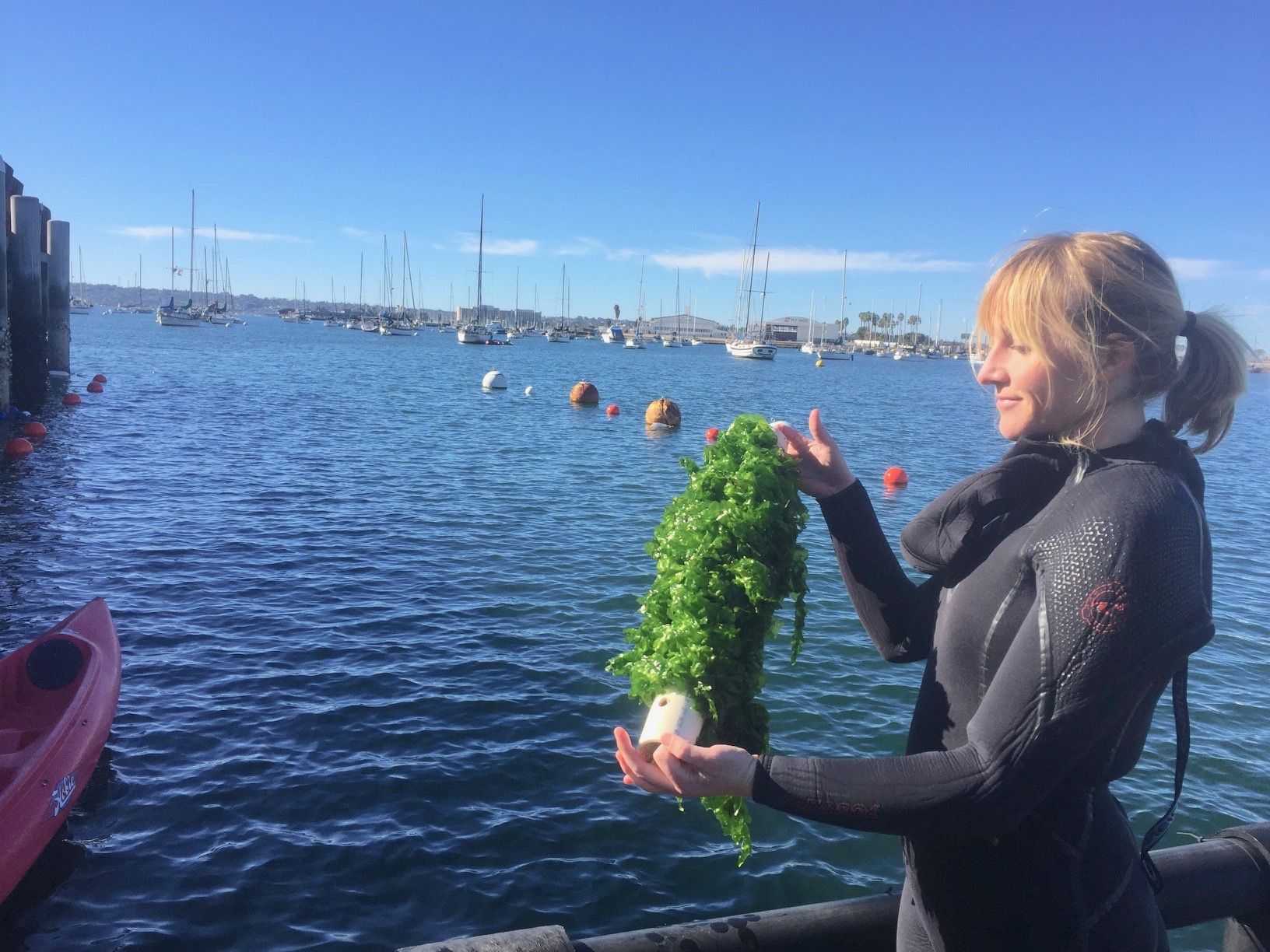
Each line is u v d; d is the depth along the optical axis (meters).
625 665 1.70
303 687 7.89
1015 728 1.37
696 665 1.55
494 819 6.11
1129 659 1.32
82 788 6.04
